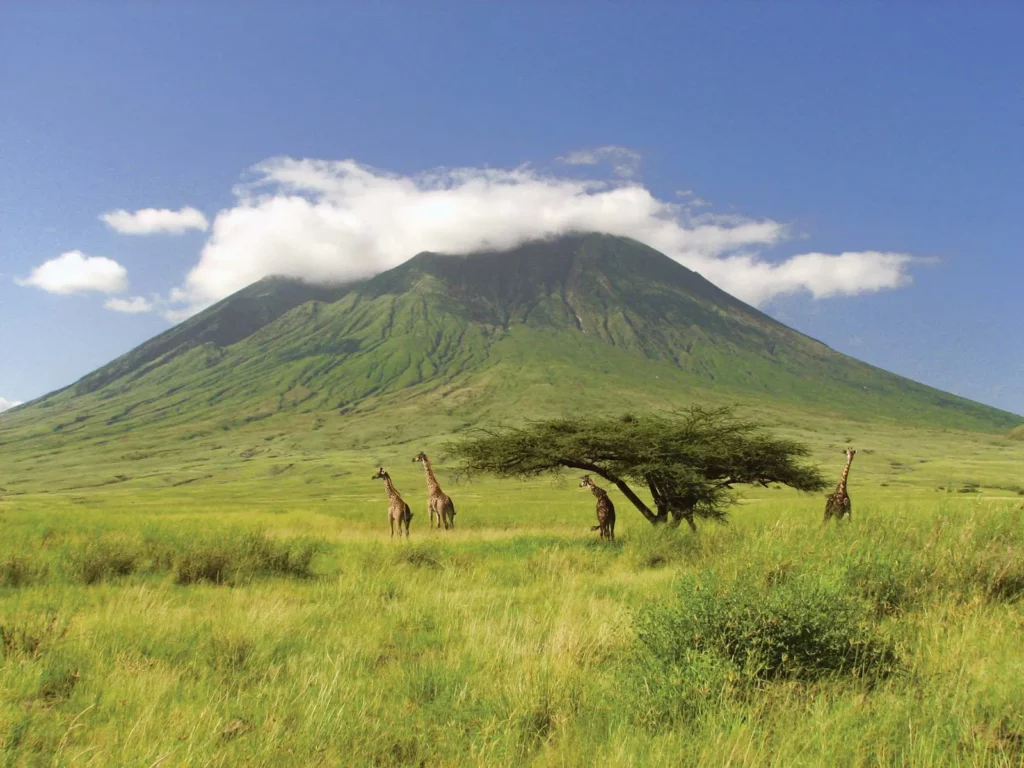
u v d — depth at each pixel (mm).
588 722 5301
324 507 49969
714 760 4445
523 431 22641
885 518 13242
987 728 4848
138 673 6305
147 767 4551
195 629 7934
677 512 21641
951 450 197625
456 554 15242
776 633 6203
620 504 51562
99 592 10602
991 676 5730
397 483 122500
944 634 6988
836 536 11234
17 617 8109
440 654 7180
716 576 7941
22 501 92500
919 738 4590
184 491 118438
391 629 8133
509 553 15641
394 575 11961
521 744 5012
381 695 5957
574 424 22688
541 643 7363
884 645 6273
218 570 12312
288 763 4754
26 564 11945
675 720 5188
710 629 6312
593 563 13750
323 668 6652
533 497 76250
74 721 5215
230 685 6188
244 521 26672
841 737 4688
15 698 5734
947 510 13570
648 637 6504
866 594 8438
